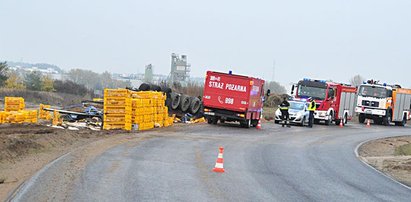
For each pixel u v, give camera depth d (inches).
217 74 1267.2
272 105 2613.2
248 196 431.5
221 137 979.9
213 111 1279.5
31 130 830.5
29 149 651.5
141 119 1029.2
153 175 506.9
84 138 824.3
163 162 603.2
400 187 540.7
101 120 1092.5
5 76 2908.5
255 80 1277.1
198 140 894.4
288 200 426.3
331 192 481.1
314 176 576.7
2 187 426.0
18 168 523.2
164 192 425.1
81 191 409.1
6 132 775.7
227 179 511.8
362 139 1178.6
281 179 537.6
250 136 1044.5
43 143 704.4
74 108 1512.1
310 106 1480.1
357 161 759.7
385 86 1859.0
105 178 474.0
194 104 1470.2
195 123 1336.1
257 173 567.8
